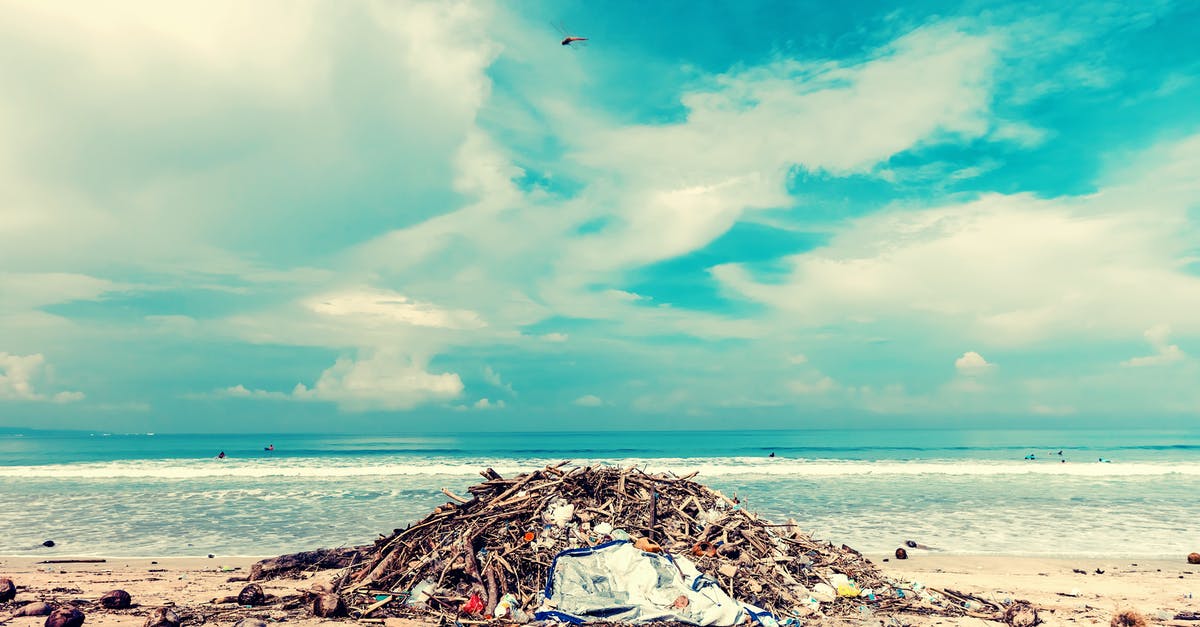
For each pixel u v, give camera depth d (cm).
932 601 1109
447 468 4125
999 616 1030
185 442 12000
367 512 2266
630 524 1167
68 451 7700
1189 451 7038
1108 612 1091
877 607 1062
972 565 1520
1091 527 2031
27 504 2488
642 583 988
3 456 6569
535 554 1080
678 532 1169
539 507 1202
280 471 3838
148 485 3136
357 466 4372
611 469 1352
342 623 945
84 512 2283
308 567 1363
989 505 2467
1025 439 11962
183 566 1467
